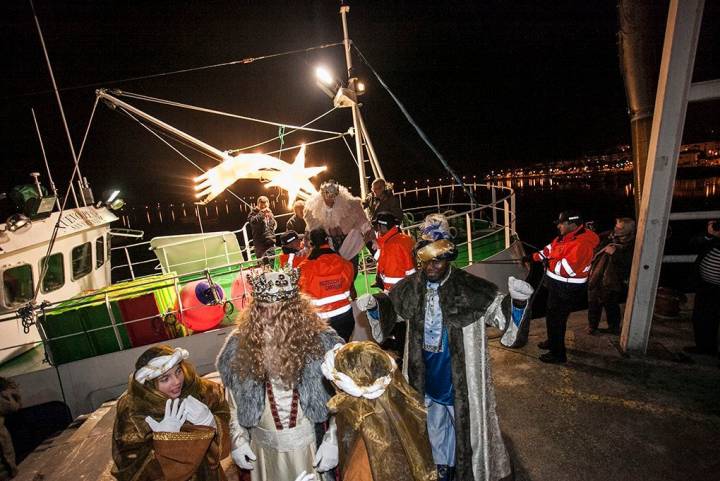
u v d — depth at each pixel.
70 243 6.41
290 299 1.91
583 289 3.98
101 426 4.06
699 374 3.78
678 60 3.58
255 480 2.05
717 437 3.00
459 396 2.31
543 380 3.89
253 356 1.87
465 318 2.28
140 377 1.94
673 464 2.80
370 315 2.48
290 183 6.24
